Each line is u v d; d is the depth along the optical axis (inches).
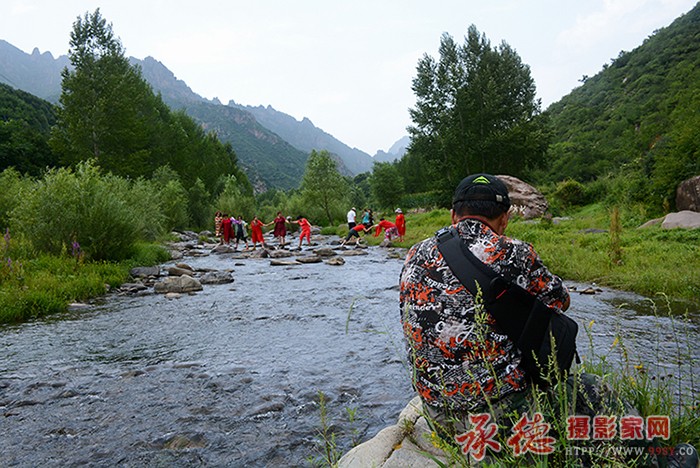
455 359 73.9
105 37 1434.5
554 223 874.1
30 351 225.0
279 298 351.9
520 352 72.8
